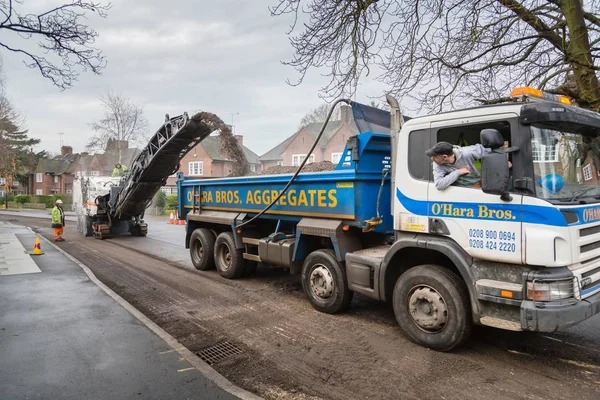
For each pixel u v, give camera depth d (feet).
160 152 40.57
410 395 11.86
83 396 11.66
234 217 26.58
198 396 11.66
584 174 13.92
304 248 21.31
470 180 13.96
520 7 25.55
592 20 26.30
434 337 14.82
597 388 12.09
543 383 12.43
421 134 15.46
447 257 15.60
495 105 13.38
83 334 16.43
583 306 12.23
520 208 12.53
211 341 16.34
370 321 18.38
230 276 26.94
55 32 22.17
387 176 18.99
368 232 19.13
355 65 25.55
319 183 20.11
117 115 143.64
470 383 12.50
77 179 63.52
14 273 28.35
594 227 13.52
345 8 24.43
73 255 38.52
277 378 13.08
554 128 13.10
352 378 12.98
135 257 37.17
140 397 11.61
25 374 12.98
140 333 16.55
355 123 18.62
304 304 21.17
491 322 13.23
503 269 13.21
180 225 72.79
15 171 181.27
